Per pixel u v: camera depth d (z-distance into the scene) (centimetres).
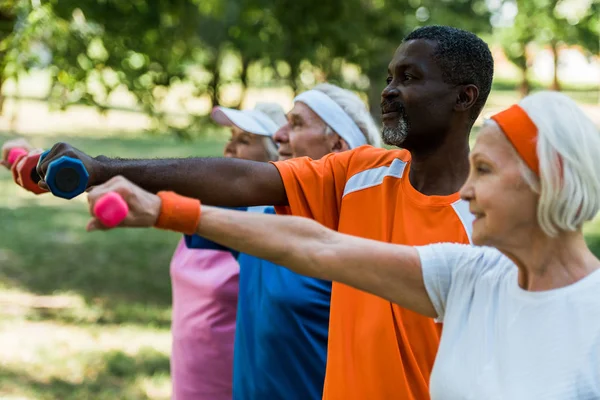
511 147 339
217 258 721
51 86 1298
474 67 486
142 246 2120
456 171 484
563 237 341
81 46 1288
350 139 654
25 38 1185
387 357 455
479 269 369
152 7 1395
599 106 6000
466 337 360
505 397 337
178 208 342
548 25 2778
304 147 656
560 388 327
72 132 4478
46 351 1259
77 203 2703
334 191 505
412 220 474
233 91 2191
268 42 1570
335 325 479
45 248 2012
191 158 476
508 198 339
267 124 762
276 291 600
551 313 336
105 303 1571
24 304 1527
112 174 450
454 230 464
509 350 342
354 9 1559
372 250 372
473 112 490
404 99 484
